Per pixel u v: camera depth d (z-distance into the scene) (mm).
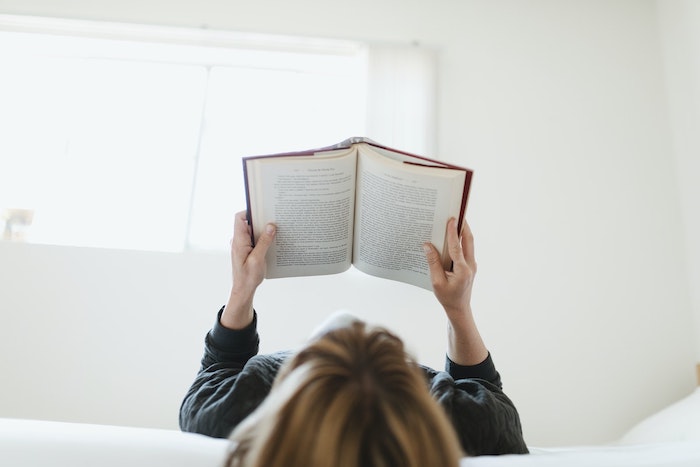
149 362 2053
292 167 868
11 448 544
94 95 2482
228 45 2469
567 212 2357
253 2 2516
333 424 315
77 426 610
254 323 848
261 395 675
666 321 2234
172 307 2119
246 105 2525
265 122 2514
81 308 2090
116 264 2150
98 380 2021
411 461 311
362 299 2178
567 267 2281
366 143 906
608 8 2646
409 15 2568
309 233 926
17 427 581
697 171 2309
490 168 2391
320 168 875
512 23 2605
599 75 2561
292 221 907
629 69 2578
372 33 2527
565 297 2240
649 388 2139
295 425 318
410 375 363
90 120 2447
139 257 2164
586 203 2375
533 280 2254
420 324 2164
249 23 2484
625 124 2498
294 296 2162
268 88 2555
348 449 308
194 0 2492
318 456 304
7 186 2328
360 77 2404
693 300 2252
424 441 324
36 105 2447
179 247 2311
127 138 2439
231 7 2500
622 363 2166
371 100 2371
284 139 2498
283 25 2494
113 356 2049
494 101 2486
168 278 2150
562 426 2078
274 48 2477
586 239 2326
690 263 2297
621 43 2611
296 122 2521
